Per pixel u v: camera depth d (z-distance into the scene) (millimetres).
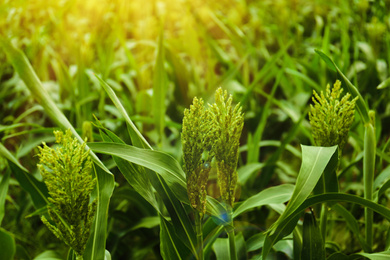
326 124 1762
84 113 3848
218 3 8219
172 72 4340
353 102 1745
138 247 2371
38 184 2184
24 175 2176
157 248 2418
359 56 5203
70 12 6211
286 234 1809
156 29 6402
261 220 2545
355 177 3469
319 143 1787
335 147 1719
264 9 7797
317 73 4270
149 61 5598
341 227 2787
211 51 5098
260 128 3090
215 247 2084
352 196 1760
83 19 6301
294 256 1934
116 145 1760
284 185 1999
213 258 2410
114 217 2451
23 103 4773
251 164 2914
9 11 5387
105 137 1878
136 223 2404
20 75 1890
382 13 5039
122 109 1812
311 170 1691
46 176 1557
